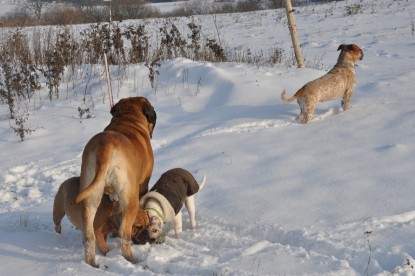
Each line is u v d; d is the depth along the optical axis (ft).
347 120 35.27
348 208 23.34
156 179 29.73
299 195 25.31
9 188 31.78
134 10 112.98
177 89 47.14
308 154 30.58
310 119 36.17
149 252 20.51
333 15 98.27
